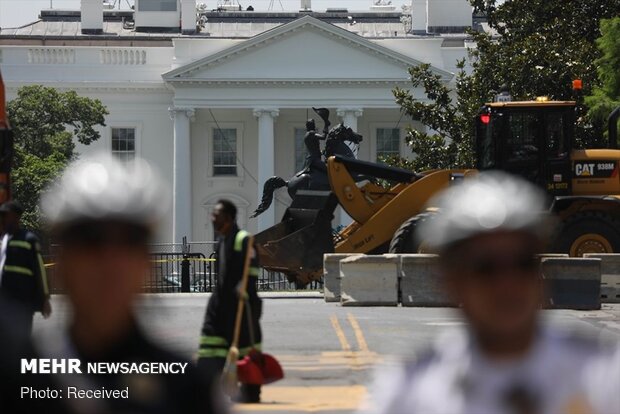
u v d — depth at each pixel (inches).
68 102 7544.3
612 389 407.2
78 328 431.2
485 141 2881.4
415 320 2043.6
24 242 1358.3
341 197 2962.6
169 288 3978.8
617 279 2475.4
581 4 5236.2
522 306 404.2
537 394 409.1
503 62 4916.3
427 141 5078.7
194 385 443.2
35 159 6673.2
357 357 1577.3
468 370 413.1
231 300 1155.9
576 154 2815.0
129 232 415.2
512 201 402.9
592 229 2758.4
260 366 1174.3
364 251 2928.2
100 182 415.8
